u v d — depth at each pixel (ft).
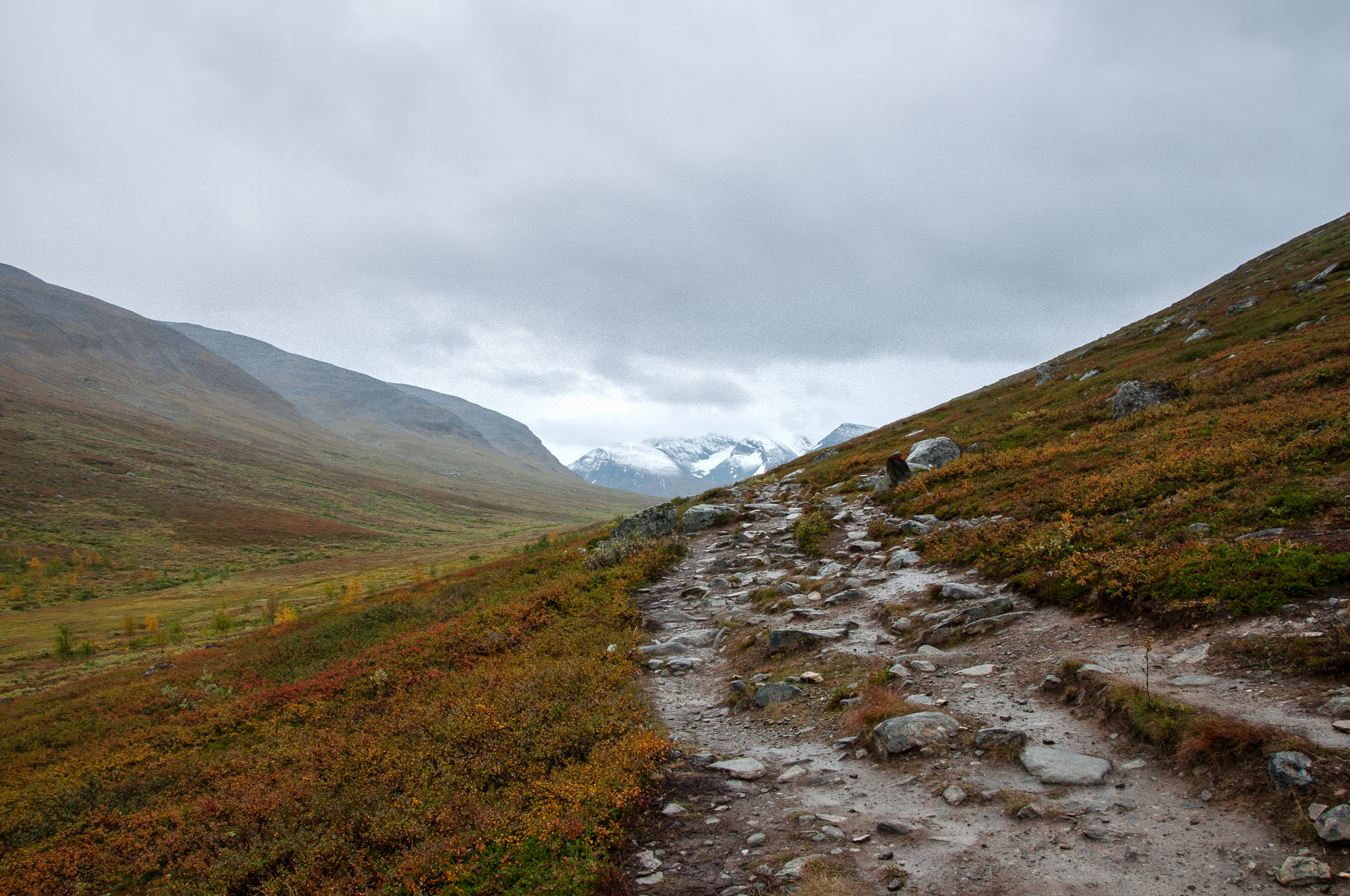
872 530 85.05
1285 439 60.90
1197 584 37.81
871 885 21.70
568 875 24.48
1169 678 30.81
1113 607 41.34
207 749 68.08
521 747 39.52
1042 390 180.65
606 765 33.30
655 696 47.80
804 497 126.62
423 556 445.37
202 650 146.61
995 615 46.80
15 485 516.32
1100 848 21.50
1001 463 97.40
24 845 49.24
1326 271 165.48
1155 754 26.08
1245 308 175.01
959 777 27.99
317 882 29.43
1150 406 105.09
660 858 25.81
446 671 68.49
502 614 82.02
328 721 65.05
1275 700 26.43
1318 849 18.83
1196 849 20.45
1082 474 76.59
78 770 68.39
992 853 22.36
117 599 311.06
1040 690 34.47
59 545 420.36
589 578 90.74
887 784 28.96
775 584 70.79
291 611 188.34
